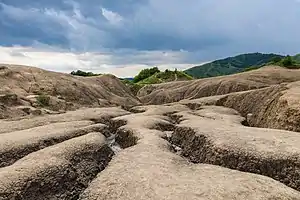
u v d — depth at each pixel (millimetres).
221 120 30047
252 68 133875
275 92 35719
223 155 16203
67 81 64875
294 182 13914
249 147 16344
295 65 115812
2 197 11375
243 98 43344
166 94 94188
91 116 31438
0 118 33344
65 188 13750
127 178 12664
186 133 22297
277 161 14773
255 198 10828
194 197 10734
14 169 13367
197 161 18312
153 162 14789
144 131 22609
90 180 15305
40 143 18578
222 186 11727
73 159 15656
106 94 73375
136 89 133000
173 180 12375
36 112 38531
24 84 56656
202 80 94938
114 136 25734
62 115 31812
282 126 25984
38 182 12836
